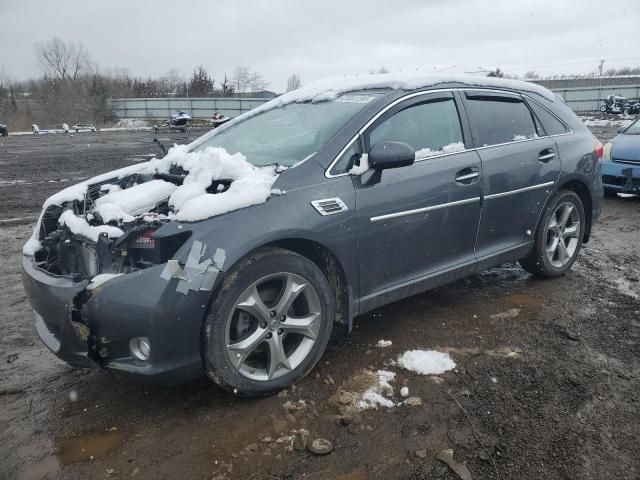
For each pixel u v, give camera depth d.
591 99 40.12
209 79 55.84
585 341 3.46
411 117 3.50
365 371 3.09
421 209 3.36
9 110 46.25
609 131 20.97
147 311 2.45
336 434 2.53
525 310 3.96
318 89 3.90
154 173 3.70
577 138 4.61
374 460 2.36
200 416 2.69
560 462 2.34
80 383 3.06
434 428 2.57
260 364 2.90
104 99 47.16
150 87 57.66
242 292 2.64
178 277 2.47
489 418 2.65
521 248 4.20
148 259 2.62
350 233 3.03
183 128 32.94
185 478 2.27
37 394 2.95
